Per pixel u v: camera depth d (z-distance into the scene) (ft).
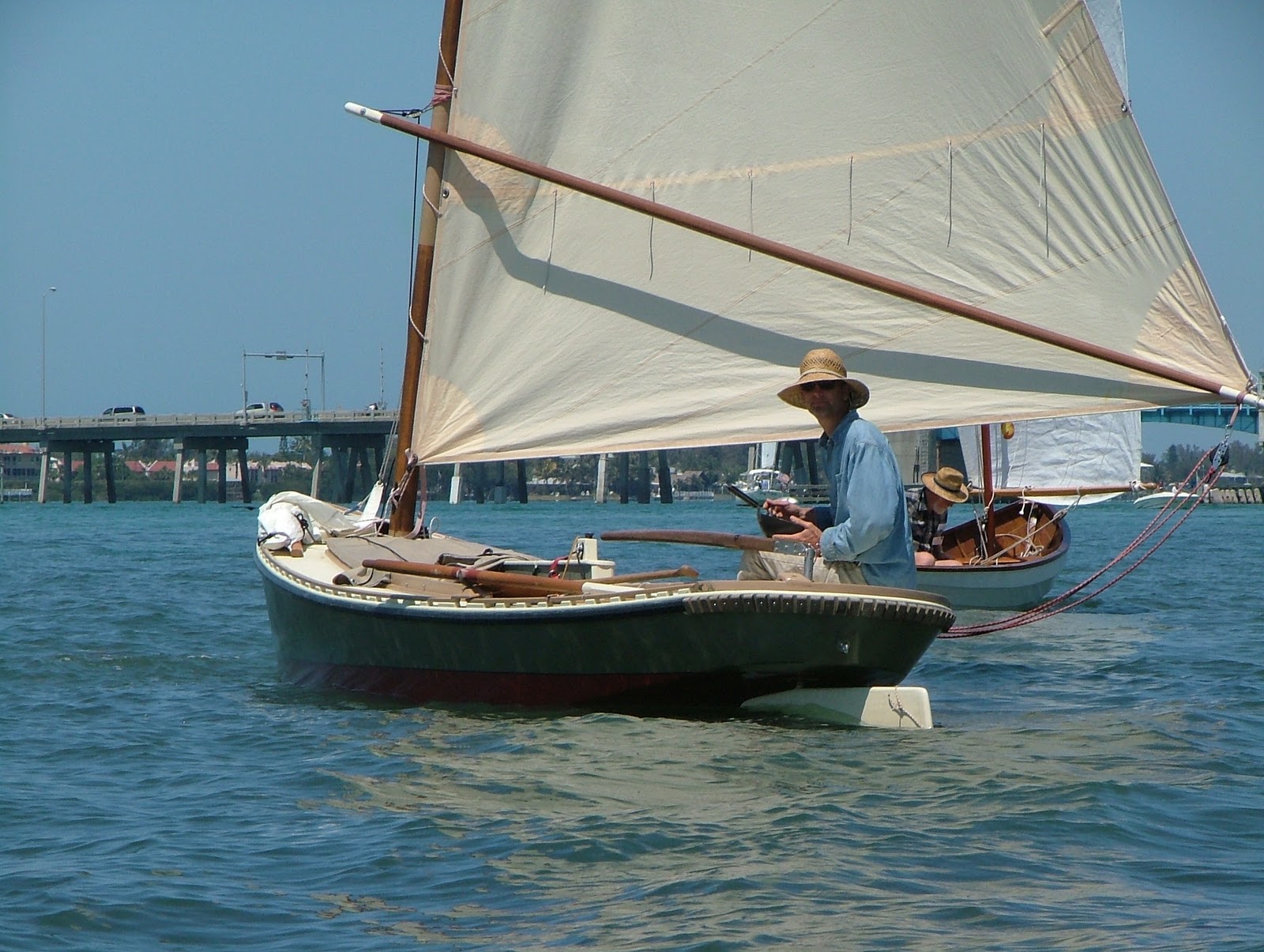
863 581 125.08
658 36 151.74
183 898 84.12
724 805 101.71
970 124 147.23
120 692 156.76
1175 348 144.87
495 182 154.10
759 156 151.02
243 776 113.91
